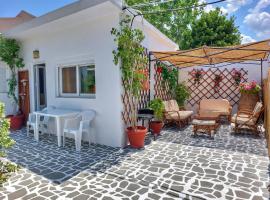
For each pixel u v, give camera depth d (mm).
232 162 4492
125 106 5832
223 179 3732
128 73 5516
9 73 8727
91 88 6367
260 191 3326
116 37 5453
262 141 6043
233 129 7531
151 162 4539
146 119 6730
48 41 7184
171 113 7957
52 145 5910
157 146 5660
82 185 3584
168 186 3510
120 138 5625
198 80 10203
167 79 9148
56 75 7145
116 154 5082
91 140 6164
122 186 3535
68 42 6578
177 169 4168
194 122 6691
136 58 5641
